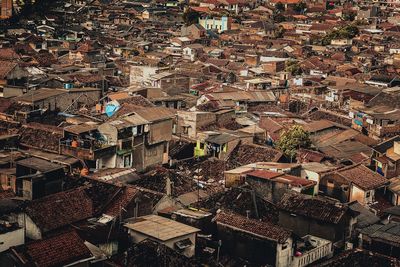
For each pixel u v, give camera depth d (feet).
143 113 258.16
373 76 420.77
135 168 246.47
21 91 330.54
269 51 523.29
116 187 193.77
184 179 228.02
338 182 219.61
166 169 237.66
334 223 173.06
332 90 377.91
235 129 298.35
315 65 473.67
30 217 172.24
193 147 274.16
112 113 284.20
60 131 246.27
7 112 289.33
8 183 206.80
